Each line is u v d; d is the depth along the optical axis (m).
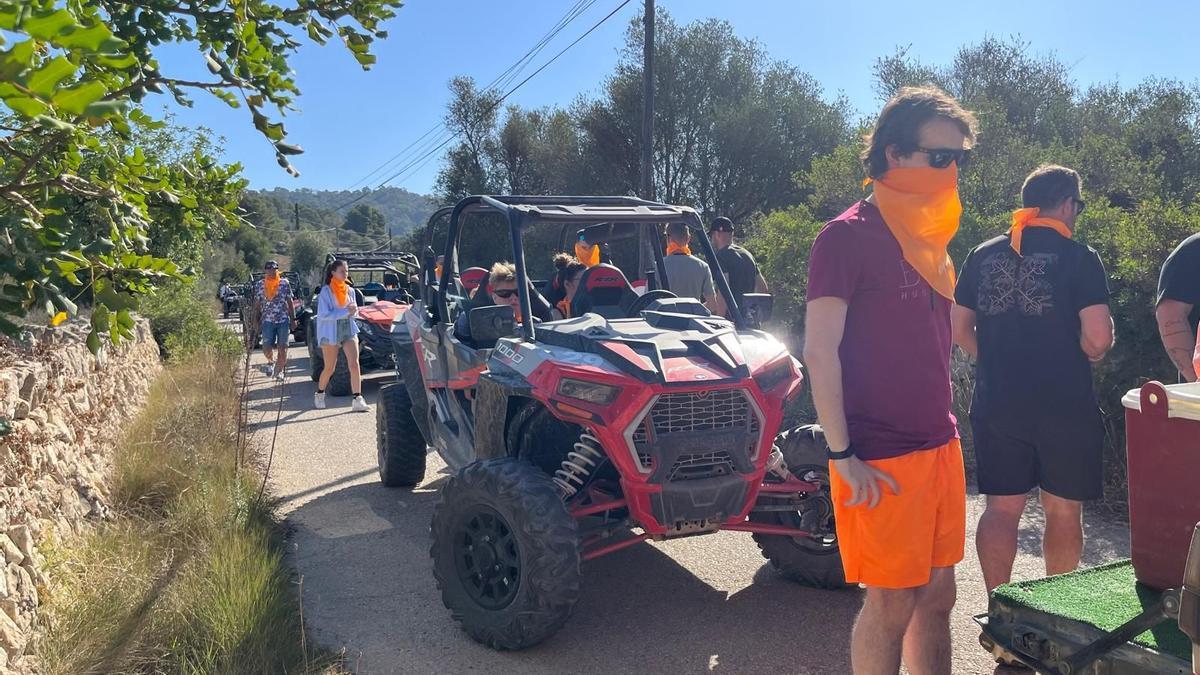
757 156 22.44
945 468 2.58
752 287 7.40
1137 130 13.62
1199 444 2.08
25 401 4.00
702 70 23.31
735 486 3.84
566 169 26.44
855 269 2.48
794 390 4.10
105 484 5.12
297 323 18.89
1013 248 3.49
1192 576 1.67
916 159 2.50
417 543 5.26
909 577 2.52
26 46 1.13
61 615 3.54
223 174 2.73
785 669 3.63
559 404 3.85
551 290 6.10
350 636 3.97
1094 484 3.41
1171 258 3.56
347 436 8.47
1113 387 5.80
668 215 5.05
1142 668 1.96
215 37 2.26
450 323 5.50
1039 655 2.23
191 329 12.21
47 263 2.00
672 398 3.80
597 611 4.25
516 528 3.64
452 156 30.23
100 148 2.32
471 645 3.88
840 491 2.54
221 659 3.39
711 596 4.41
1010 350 3.46
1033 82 16.09
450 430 5.41
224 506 5.05
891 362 2.51
